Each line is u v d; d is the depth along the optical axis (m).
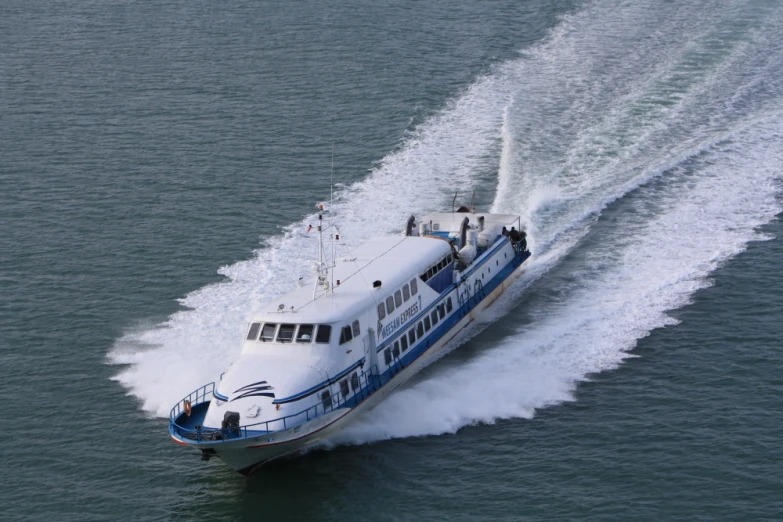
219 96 162.25
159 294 106.69
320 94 161.75
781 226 117.44
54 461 81.00
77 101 161.25
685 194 125.25
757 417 84.44
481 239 107.44
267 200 128.00
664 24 182.12
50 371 93.31
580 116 147.50
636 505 74.50
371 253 96.88
